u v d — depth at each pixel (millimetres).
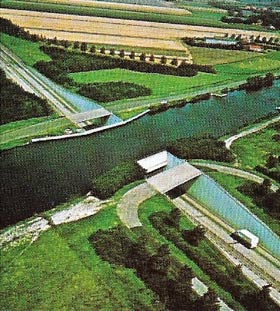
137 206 78875
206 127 115500
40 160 90750
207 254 69750
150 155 98812
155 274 63906
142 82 133500
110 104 118062
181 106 124250
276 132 113750
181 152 96500
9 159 89438
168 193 86500
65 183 85000
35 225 72188
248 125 116812
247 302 62000
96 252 67312
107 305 59188
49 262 64750
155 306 59688
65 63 136125
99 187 81125
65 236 70062
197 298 60656
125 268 64938
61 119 106500
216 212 82500
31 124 102312
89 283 62031
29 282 61250
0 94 111562
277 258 72562
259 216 79750
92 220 74250
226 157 97312
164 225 74438
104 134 104688
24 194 80250
